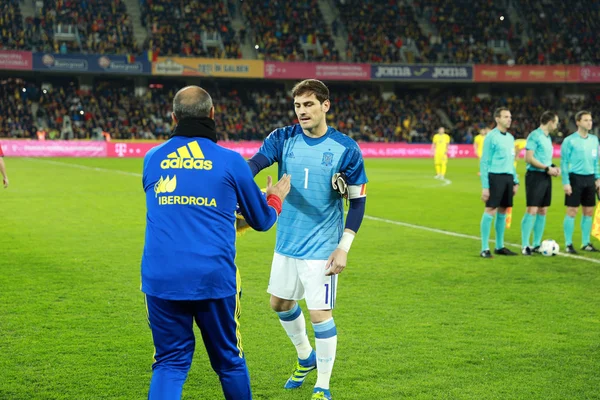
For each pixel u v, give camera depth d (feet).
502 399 19.17
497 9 216.13
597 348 23.89
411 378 20.79
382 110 202.90
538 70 198.39
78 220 56.08
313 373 21.66
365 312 28.55
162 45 181.78
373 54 197.57
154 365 15.35
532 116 208.95
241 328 26.00
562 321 27.45
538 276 36.47
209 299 14.83
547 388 20.03
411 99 212.02
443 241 48.29
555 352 23.39
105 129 176.55
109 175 105.50
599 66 200.13
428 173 124.47
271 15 199.62
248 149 173.06
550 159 42.96
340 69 189.78
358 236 50.21
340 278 35.35
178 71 177.37
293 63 186.29
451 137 200.34
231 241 15.23
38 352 22.72
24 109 174.81
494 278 35.81
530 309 29.37
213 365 15.81
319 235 18.84
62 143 161.27
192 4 195.21
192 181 14.90
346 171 18.65
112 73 172.86
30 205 66.03
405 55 199.52
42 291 31.42
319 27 201.67
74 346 23.44
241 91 204.44
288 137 19.47
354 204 18.85
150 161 15.42
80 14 181.78
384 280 34.99
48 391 19.35
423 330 25.93
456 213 64.80
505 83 213.25
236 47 187.52
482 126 202.90
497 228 43.27
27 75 184.85
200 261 14.66
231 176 15.12
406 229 54.08
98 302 29.55
